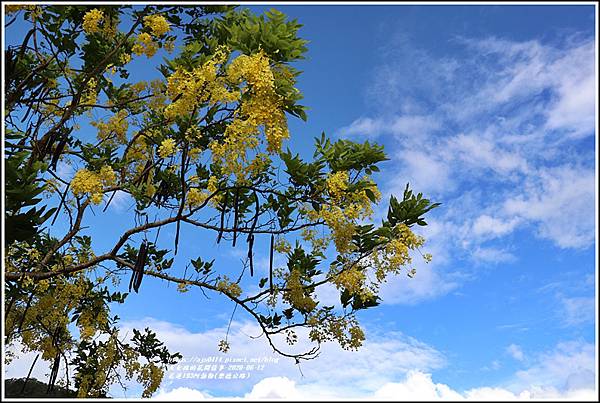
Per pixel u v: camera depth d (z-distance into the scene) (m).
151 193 5.60
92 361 5.88
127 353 5.97
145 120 6.04
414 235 5.22
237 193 5.10
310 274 6.09
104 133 6.04
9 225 3.81
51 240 5.52
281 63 4.88
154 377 5.79
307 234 5.45
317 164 4.95
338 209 4.98
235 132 4.58
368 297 5.27
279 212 5.33
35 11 4.91
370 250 5.34
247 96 4.72
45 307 5.58
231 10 5.61
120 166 5.62
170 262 5.86
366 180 5.07
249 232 5.10
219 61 4.70
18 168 4.00
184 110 4.78
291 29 4.79
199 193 5.16
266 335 5.70
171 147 4.83
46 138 5.21
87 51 5.56
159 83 6.24
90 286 5.95
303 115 4.80
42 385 5.82
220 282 5.72
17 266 4.95
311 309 5.68
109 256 5.35
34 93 5.48
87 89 5.91
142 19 5.41
